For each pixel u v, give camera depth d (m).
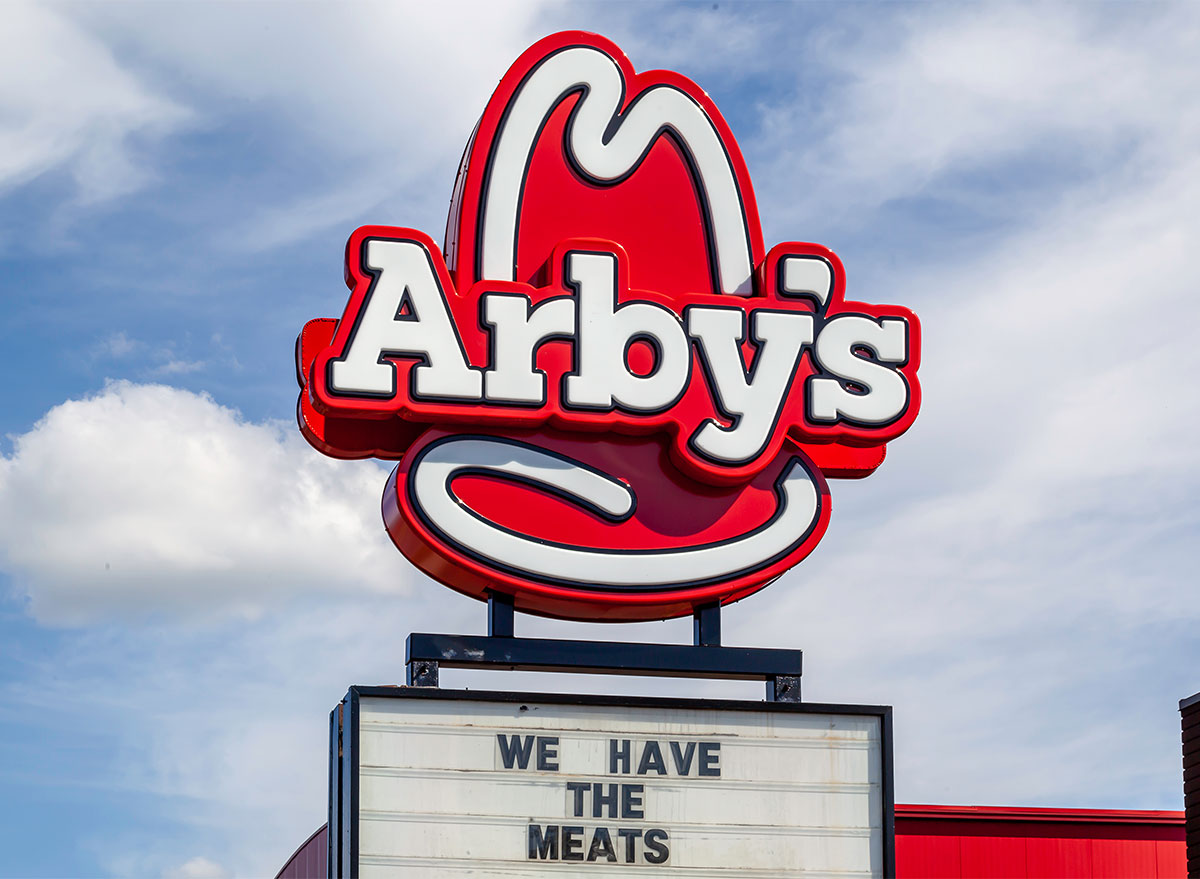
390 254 16.12
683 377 16.36
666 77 17.67
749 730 15.58
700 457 16.16
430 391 15.86
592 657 15.66
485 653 15.50
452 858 14.83
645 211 17.28
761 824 15.38
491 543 15.74
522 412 16.00
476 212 16.92
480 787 15.02
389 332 15.95
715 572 16.09
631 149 17.41
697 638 16.16
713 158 17.52
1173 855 24.67
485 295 16.22
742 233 17.36
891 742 15.69
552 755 15.21
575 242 16.53
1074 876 24.41
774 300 16.84
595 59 17.56
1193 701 22.72
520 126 17.22
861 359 16.80
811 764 15.59
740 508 16.42
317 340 16.36
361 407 15.74
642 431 16.28
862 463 17.22
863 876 15.39
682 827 15.26
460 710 15.17
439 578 16.19
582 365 16.19
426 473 15.79
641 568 15.98
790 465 16.62
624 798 15.23
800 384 16.64
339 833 14.97
